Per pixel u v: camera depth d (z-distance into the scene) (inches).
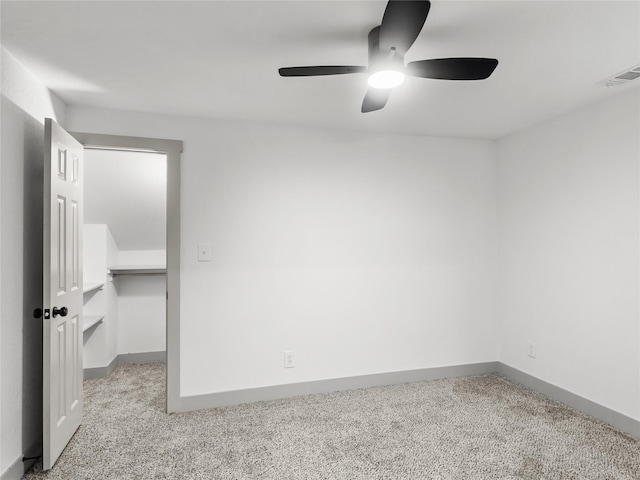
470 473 82.4
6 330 77.5
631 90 99.0
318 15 65.7
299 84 94.0
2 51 76.3
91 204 141.6
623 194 101.4
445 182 142.1
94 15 65.5
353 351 131.9
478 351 145.3
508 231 141.6
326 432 100.3
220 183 119.4
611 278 104.6
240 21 67.6
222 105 107.9
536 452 90.4
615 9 64.1
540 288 127.7
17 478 80.0
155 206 148.4
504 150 143.5
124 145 110.0
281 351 124.6
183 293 116.0
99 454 90.2
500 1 61.9
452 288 142.5
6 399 77.2
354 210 132.3
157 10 64.1
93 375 143.6
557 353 121.3
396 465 85.5
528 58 81.7
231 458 88.5
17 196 82.0
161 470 84.0
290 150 126.2
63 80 91.4
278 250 124.5
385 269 135.3
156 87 95.7
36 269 90.8
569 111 115.3
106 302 146.9
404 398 122.5
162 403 120.0
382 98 83.7
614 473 82.0
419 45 76.2
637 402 98.0
